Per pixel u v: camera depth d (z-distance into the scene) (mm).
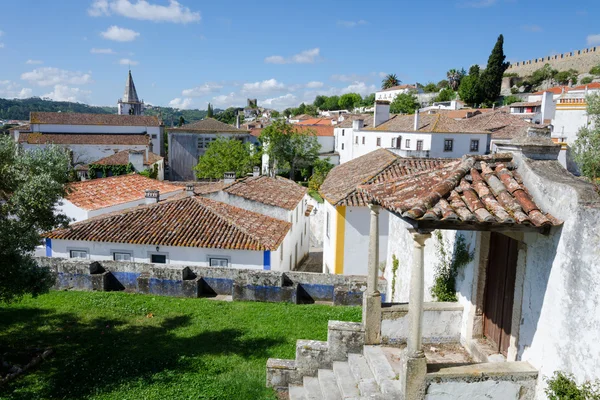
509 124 43375
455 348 8039
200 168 48156
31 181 8422
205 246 16484
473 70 82875
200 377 9289
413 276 5934
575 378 5203
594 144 14047
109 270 15562
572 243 5293
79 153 60219
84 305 13633
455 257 8445
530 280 6121
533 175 6086
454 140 39688
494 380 5949
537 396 5879
